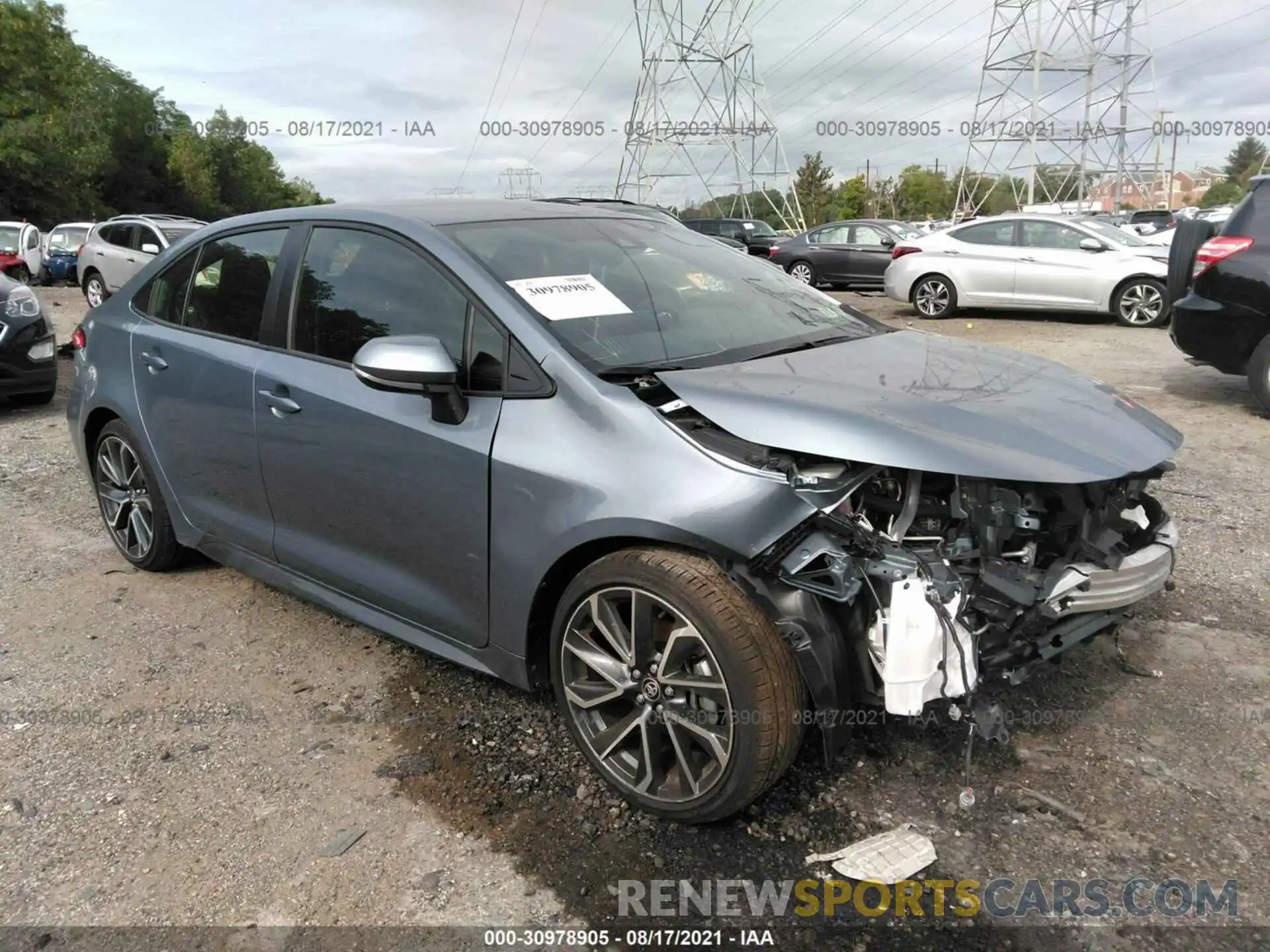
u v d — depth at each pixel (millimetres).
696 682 2373
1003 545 2488
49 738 3020
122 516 4375
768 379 2631
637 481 2389
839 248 18281
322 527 3283
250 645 3631
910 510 2389
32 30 38781
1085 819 2498
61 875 2404
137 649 3607
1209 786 2615
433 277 2975
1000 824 2494
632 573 2422
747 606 2305
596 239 3367
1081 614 2553
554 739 2955
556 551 2533
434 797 2684
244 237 3721
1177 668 3232
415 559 2971
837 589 2264
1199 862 2338
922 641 2238
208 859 2447
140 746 2963
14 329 7430
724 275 3504
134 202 52844
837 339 3227
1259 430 6422
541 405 2619
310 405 3170
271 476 3406
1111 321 13008
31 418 7633
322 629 3766
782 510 2254
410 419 2867
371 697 3230
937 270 13547
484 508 2695
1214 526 4574
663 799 2494
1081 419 2555
